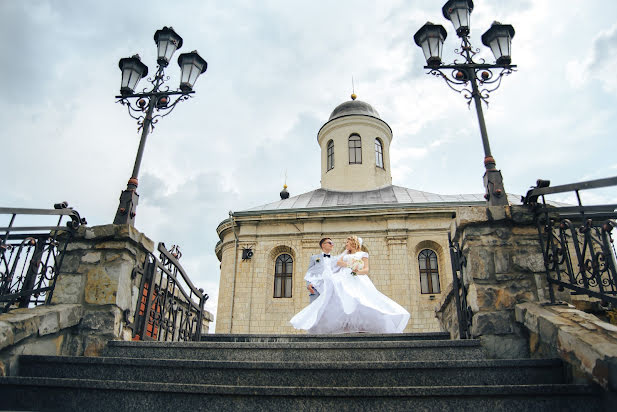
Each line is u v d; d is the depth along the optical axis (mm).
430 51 7223
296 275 19234
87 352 5359
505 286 5266
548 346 4520
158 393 3955
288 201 23266
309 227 19969
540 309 4824
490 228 5570
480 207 5641
